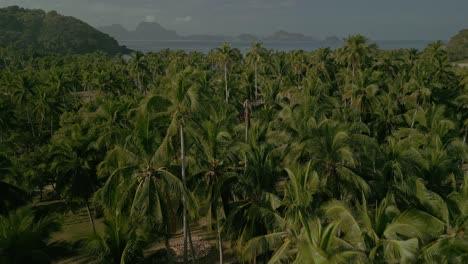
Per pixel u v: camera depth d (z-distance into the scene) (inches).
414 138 1279.5
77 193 1352.1
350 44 2632.9
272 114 1888.5
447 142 1266.0
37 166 1600.6
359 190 962.1
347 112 1813.5
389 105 1905.8
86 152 1369.3
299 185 816.3
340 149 951.6
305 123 1203.2
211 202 964.6
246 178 947.3
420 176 1037.2
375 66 3046.3
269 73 3462.1
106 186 853.2
